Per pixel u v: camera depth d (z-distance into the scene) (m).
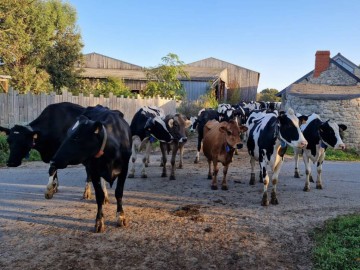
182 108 25.98
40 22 28.30
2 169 10.27
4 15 23.45
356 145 16.64
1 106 12.48
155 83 27.61
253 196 7.82
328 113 17.16
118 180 5.78
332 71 20.67
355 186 9.11
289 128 6.48
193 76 34.91
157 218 6.24
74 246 5.04
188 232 5.62
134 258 4.71
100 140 4.94
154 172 10.29
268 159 7.03
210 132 8.62
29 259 4.63
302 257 4.84
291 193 8.16
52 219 6.13
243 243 5.24
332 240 5.22
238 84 50.19
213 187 8.34
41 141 6.81
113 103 16.94
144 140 9.24
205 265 4.56
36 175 9.54
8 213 6.44
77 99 15.03
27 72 25.14
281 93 21.61
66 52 29.92
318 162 8.61
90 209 6.70
